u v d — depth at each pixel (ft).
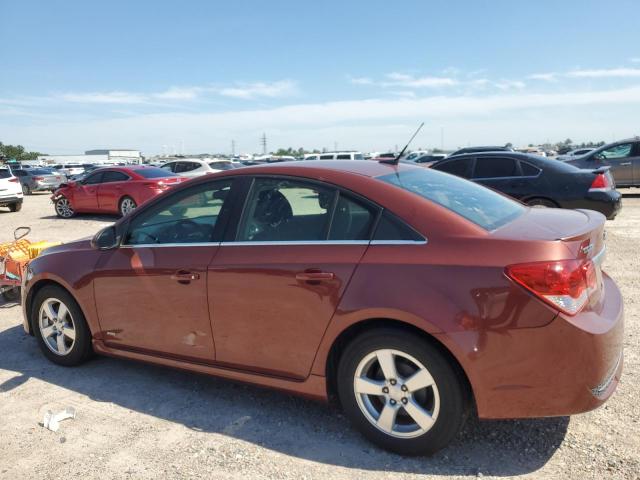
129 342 12.69
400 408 9.52
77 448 10.27
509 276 8.46
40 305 14.21
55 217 54.13
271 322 10.41
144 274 12.04
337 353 10.36
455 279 8.76
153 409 11.77
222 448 10.14
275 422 11.06
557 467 9.09
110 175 50.44
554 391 8.42
